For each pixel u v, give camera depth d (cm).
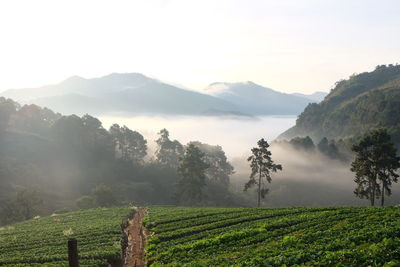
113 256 3519
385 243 2283
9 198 11162
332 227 3328
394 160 6612
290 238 3095
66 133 16325
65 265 3119
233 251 3086
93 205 10194
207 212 5641
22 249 4012
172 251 3397
